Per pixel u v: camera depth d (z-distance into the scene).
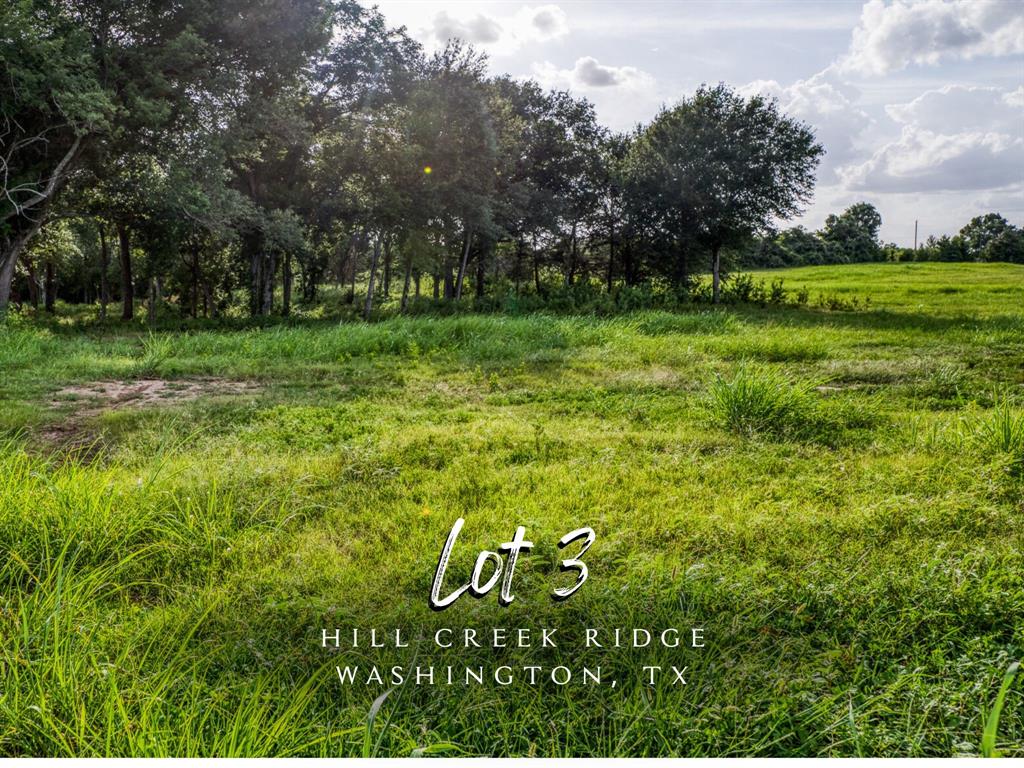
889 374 12.57
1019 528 5.14
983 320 24.12
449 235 35.62
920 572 4.30
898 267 77.12
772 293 36.25
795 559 4.64
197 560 4.73
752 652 3.58
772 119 37.03
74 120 21.34
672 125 39.00
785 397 8.76
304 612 3.99
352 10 32.44
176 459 6.99
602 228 45.12
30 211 25.67
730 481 6.41
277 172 33.62
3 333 16.97
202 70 24.84
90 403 10.44
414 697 3.34
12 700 2.99
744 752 2.90
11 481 5.27
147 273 32.34
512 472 6.68
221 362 14.41
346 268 60.97
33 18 22.02
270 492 5.97
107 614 3.95
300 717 3.02
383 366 14.36
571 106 44.34
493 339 17.48
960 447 7.24
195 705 3.01
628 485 6.27
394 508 5.70
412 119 30.98
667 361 14.38
